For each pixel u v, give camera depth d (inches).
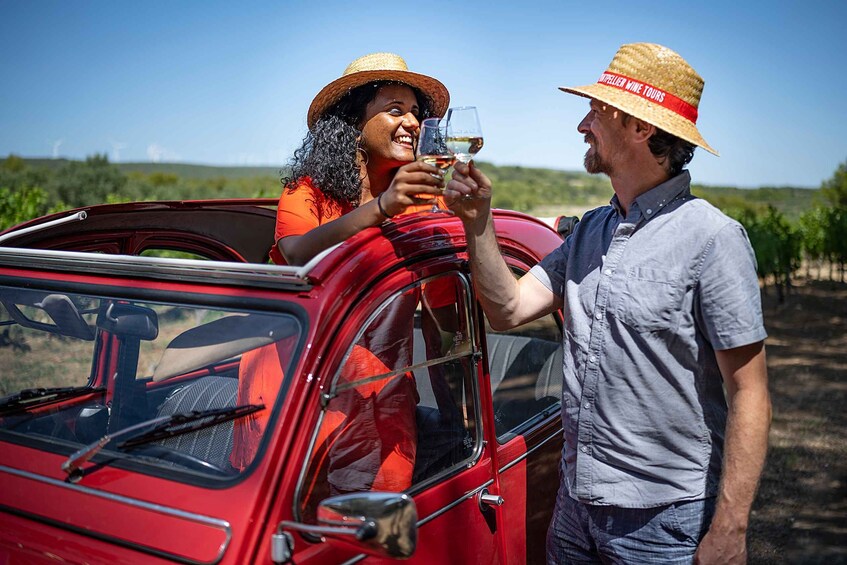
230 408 77.0
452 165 85.4
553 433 108.6
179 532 68.4
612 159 88.4
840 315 714.8
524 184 6131.9
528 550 101.1
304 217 105.0
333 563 70.6
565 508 93.0
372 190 112.9
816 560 185.2
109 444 78.5
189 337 81.4
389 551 62.5
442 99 116.6
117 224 120.2
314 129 108.2
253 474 69.3
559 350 119.8
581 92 87.7
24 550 72.1
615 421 86.1
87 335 88.7
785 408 346.0
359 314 76.7
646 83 85.7
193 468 75.1
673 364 83.7
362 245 80.8
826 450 277.6
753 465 80.0
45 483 78.1
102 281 89.2
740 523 80.4
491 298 91.3
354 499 62.8
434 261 87.0
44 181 2965.1
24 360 91.4
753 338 79.6
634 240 86.0
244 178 4798.2
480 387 93.0
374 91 108.9
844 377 422.6
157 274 85.6
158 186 3366.1
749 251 82.0
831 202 3196.4
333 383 73.5
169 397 90.0
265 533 67.0
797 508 219.6
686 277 82.4
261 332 76.5
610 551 87.7
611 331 86.0
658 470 85.1
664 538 85.4
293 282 76.2
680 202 85.7
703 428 85.1
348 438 75.2
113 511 72.5
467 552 86.7
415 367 83.7
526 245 112.5
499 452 95.6
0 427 86.6
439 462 85.9
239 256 139.6
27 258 94.7
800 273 1140.5
